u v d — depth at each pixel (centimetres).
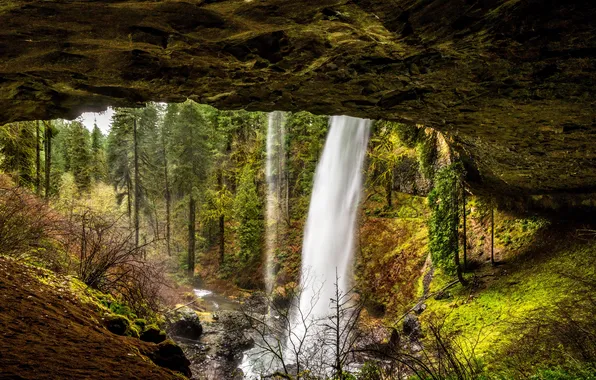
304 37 448
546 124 789
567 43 459
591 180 1214
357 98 684
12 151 1866
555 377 562
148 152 3166
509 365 753
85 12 367
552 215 1508
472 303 1329
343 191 2645
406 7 379
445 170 1614
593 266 1134
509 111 727
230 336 1398
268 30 420
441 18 404
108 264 657
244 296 2356
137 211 2775
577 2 378
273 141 3144
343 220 2516
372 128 2617
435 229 1661
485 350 933
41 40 419
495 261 1512
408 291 1733
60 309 400
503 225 1638
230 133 3222
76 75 525
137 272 712
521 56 500
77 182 3428
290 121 3016
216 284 2689
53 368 258
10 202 684
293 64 523
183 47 455
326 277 2228
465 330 1190
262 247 2752
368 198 2480
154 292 726
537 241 1449
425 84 616
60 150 4797
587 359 598
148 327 479
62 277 537
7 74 510
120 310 541
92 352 310
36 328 325
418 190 2253
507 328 1046
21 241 596
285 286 2123
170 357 392
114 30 405
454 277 1565
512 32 435
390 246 2097
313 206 2789
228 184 3328
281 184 3061
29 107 622
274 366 1032
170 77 552
